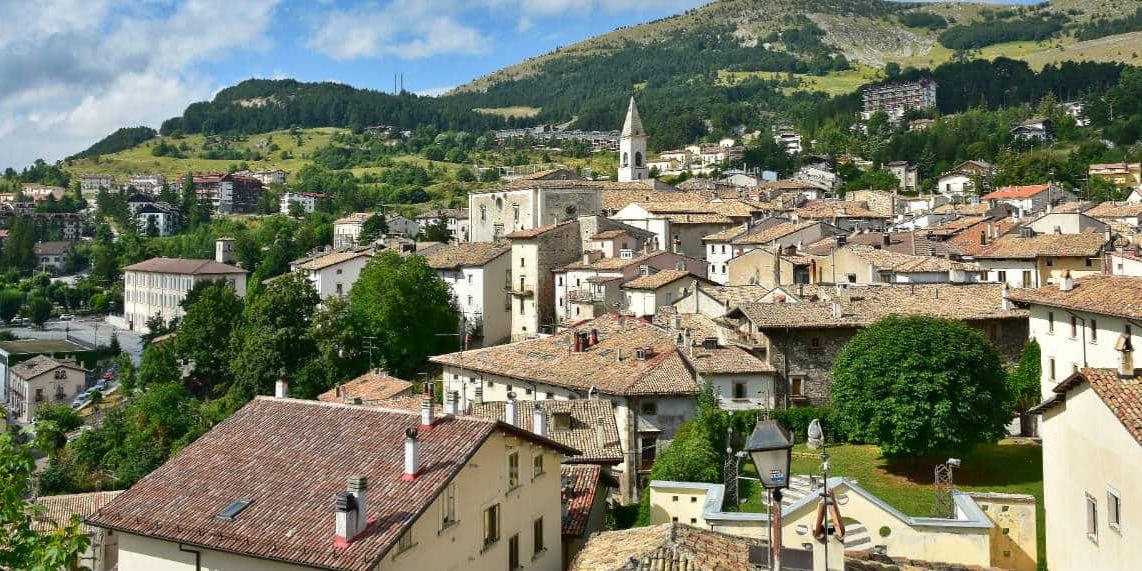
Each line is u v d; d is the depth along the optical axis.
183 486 36.94
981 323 74.00
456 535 35.28
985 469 60.66
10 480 24.41
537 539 41.53
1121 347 31.59
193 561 33.91
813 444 24.14
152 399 103.06
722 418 62.12
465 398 79.19
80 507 61.41
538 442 41.16
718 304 88.62
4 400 168.00
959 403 58.34
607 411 59.31
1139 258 81.50
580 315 105.12
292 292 116.06
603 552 31.98
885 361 60.19
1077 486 31.75
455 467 34.62
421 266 116.69
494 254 122.19
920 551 35.19
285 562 31.52
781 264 107.06
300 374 108.69
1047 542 34.53
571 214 140.00
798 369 71.25
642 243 123.50
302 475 36.03
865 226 158.62
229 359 126.38
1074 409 32.03
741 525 36.62
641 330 76.25
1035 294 67.19
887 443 59.66
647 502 50.41
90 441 100.88
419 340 113.12
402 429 38.00
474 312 121.50
